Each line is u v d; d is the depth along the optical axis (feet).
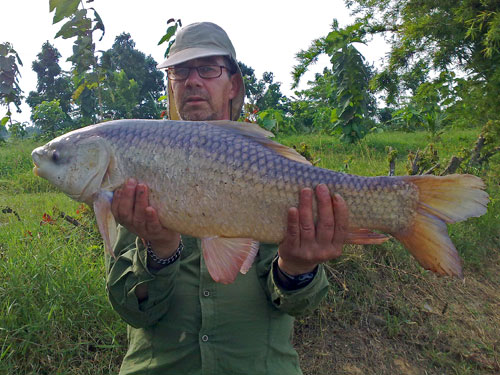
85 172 1.88
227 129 1.95
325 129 16.81
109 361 3.26
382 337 4.06
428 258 1.88
